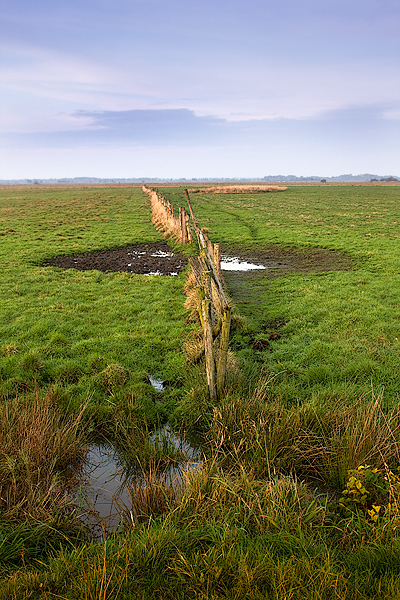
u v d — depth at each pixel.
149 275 13.90
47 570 3.12
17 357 7.16
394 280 12.23
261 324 9.23
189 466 4.59
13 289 11.62
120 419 5.36
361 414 4.91
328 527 3.47
